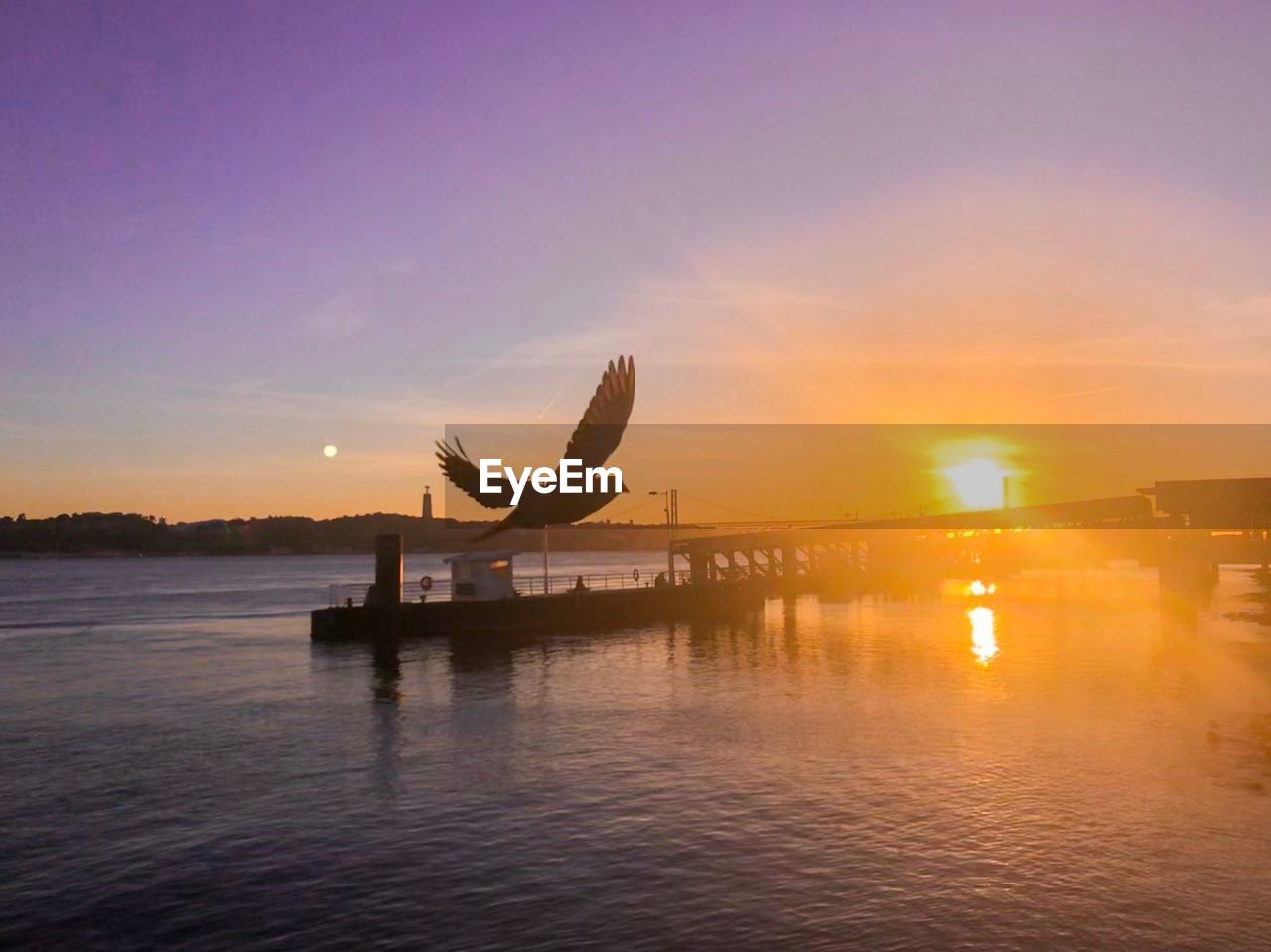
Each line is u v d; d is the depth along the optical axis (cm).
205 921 2695
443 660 7769
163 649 8812
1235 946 2448
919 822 3431
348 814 3656
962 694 5944
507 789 3956
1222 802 3609
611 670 7194
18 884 2981
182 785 4091
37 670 7544
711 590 11388
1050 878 2898
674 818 3531
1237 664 6906
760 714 5459
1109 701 5612
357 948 2511
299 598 16512
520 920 2661
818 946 2472
